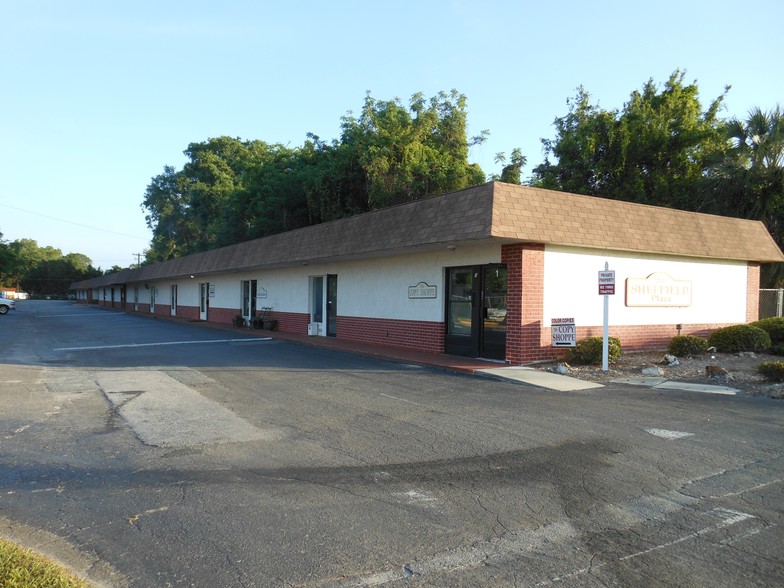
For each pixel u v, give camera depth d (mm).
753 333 13930
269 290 24625
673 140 26734
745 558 3871
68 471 5688
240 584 3543
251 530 4328
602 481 5395
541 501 4910
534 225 12148
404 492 5125
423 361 13195
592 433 7094
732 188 22172
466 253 14039
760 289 20031
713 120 28188
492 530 4336
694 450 6367
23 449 6422
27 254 108000
